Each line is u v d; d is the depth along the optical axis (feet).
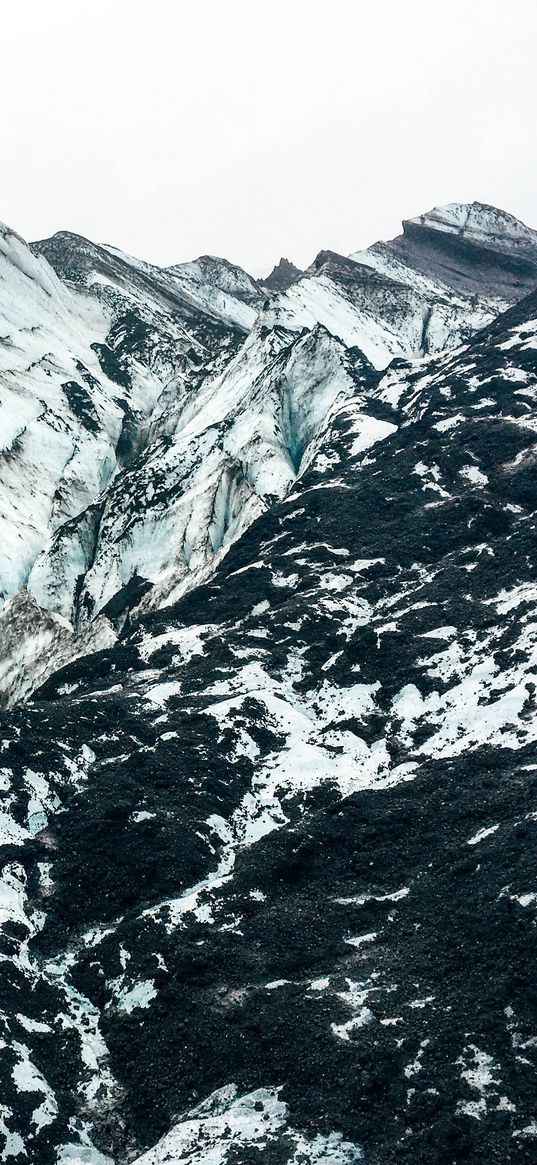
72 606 407.85
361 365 478.59
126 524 414.62
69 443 508.12
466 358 403.75
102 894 180.04
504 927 150.82
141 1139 139.03
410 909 167.22
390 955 157.58
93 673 267.18
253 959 163.02
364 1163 123.95
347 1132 128.67
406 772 203.51
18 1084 142.61
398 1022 142.31
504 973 143.33
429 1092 129.29
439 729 214.69
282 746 220.02
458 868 169.07
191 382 580.71
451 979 147.33
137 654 270.46
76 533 431.02
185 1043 150.10
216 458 424.46
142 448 536.83
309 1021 147.33
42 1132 138.10
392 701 228.43
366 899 174.19
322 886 180.04
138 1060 149.89
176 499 414.00
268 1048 145.38
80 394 549.13
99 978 164.35
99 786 202.08
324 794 203.00
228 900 176.55
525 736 199.93
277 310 540.93
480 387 368.68
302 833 190.29
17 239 637.71
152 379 607.37
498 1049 132.46
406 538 293.43
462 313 645.51
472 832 179.11
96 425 529.86
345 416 402.31
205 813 197.88
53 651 353.72
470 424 343.05
